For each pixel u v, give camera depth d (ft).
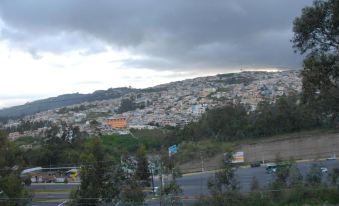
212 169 157.79
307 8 71.00
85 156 81.87
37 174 137.49
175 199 83.35
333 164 163.73
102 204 80.74
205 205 84.02
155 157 95.76
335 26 69.56
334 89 72.02
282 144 218.18
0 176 85.66
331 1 69.15
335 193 82.64
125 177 82.17
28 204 89.51
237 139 235.40
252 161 201.36
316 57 71.51
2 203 82.07
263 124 237.25
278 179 92.07
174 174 90.84
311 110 78.07
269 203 82.02
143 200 80.94
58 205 108.06
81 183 81.66
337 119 77.71
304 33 71.72
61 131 200.64
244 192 87.30
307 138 217.15
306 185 88.43
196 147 195.72
